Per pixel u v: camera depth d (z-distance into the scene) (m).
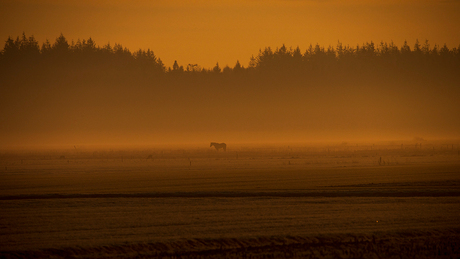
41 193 108.75
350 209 81.75
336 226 69.94
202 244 62.81
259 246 62.81
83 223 72.25
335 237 65.44
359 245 63.31
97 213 79.62
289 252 60.97
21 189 119.94
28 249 59.53
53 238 64.12
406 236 66.44
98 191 113.19
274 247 62.50
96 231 67.62
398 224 71.06
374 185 118.75
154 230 68.06
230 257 59.41
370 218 74.56
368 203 88.00
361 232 67.00
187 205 87.00
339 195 100.44
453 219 73.88
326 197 96.81
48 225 71.00
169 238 64.19
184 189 114.94
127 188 119.44
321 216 76.12
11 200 93.44
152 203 89.62
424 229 68.56
